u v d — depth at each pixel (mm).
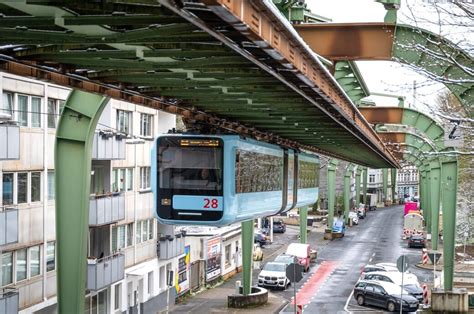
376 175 151750
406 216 76750
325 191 112062
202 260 47375
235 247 55188
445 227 38562
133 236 36281
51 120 27938
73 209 19594
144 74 13969
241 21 9688
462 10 12250
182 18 9820
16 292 23625
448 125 17844
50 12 10047
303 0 22750
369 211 125375
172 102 17672
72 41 10727
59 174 19641
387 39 20828
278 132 26781
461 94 17938
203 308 39844
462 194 55625
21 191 26125
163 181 20875
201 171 20672
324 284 47938
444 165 38250
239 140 21266
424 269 56156
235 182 20938
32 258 26891
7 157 22109
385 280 41625
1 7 10094
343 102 20312
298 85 15539
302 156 33656
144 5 9500
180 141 20859
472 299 39281
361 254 64750
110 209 31547
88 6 9453
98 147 30188
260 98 17062
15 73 12664
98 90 15023
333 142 32812
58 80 13797
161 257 39188
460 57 15477
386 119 40156
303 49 13648
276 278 45812
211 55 12039
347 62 32281
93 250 33125
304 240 63406
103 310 32625
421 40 19609
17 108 25484
